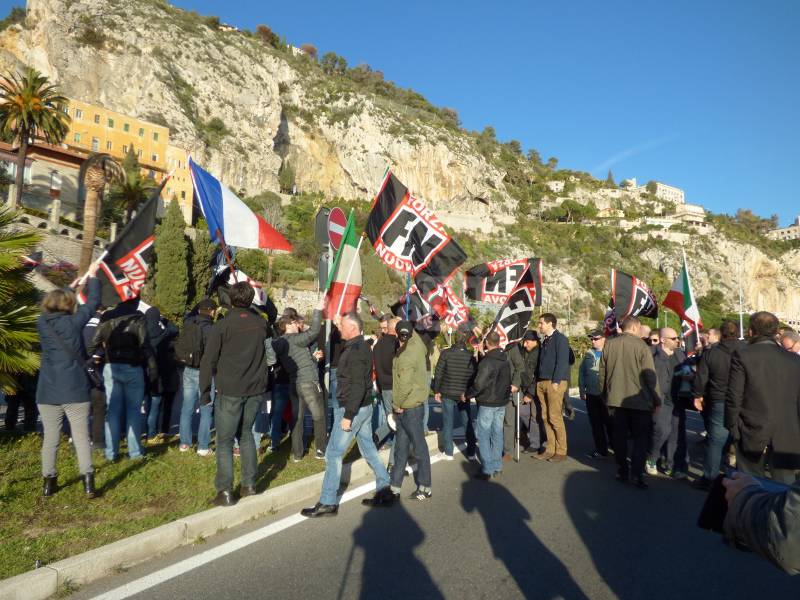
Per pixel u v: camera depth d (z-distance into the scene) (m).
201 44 110.25
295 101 132.00
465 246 115.38
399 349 5.87
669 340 7.67
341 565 3.95
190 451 6.82
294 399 6.79
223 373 4.92
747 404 4.38
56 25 90.56
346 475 6.19
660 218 179.12
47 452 4.87
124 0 106.62
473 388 6.81
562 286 119.25
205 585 3.56
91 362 6.57
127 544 3.83
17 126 40.69
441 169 137.00
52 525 4.31
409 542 4.46
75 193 45.91
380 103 147.12
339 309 7.55
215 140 101.81
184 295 41.97
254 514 4.95
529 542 4.58
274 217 87.69
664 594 3.71
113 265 6.12
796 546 1.47
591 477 6.98
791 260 167.00
